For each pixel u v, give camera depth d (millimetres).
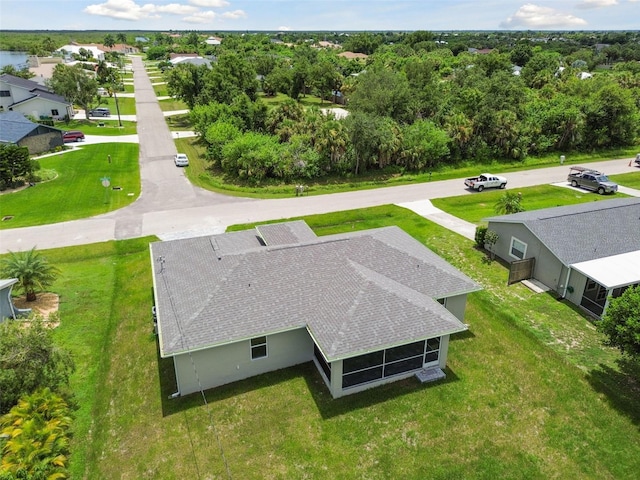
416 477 13180
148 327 20234
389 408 15703
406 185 41188
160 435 14625
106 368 17812
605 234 24172
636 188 40594
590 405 15867
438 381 17031
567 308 21812
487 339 19516
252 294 17203
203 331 15625
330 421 15125
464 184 41656
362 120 41062
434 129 45688
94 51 158125
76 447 14312
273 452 13992
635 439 14492
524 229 24734
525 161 48781
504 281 24375
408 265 19688
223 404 15852
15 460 12680
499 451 14047
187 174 42281
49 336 16031
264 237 22438
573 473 13336
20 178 39062
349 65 103312
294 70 84625
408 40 173000
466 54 125750
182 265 19672
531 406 15844
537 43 194625
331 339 15367
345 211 34281
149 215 32875
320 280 18203
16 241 28344
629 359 18172
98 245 28078
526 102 55406
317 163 40906
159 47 173500
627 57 157625
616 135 54000
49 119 63812
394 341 15555
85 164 44469
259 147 40156
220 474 13289
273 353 17203
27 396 14344
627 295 15359
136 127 62812
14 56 199000
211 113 49875
